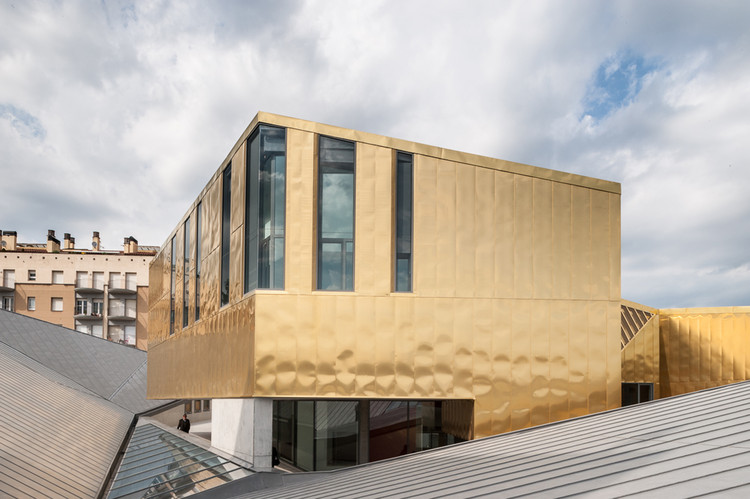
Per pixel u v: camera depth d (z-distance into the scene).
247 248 15.65
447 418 17.25
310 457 17.94
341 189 15.21
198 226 22.50
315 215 15.02
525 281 15.68
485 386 15.14
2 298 61.50
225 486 12.75
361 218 15.07
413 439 17.88
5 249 64.81
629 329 22.59
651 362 22.70
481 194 15.70
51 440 17.55
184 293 24.56
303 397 14.57
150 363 33.84
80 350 45.75
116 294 63.06
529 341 15.52
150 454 19.59
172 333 27.02
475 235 15.56
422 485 8.42
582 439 9.84
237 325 15.98
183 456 17.48
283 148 15.09
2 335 42.41
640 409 12.37
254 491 12.70
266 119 14.95
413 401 18.08
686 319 23.09
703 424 8.69
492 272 15.54
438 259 15.34
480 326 15.31
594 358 15.82
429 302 15.17
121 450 23.25
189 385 22.61
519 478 7.52
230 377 16.55
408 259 15.38
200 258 21.70
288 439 19.08
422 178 15.48
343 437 18.06
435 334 15.09
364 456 17.89
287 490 11.33
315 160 15.10
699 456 6.58
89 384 43.19
